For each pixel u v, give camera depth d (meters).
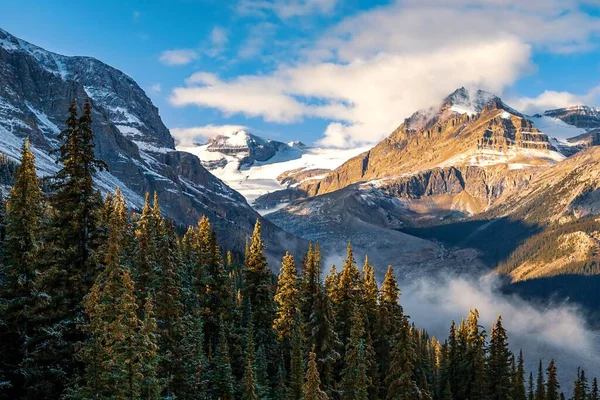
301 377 47.97
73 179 34.59
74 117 34.81
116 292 31.00
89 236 35.72
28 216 32.78
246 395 45.75
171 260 48.00
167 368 43.81
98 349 30.50
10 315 32.22
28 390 32.38
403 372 49.31
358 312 51.19
